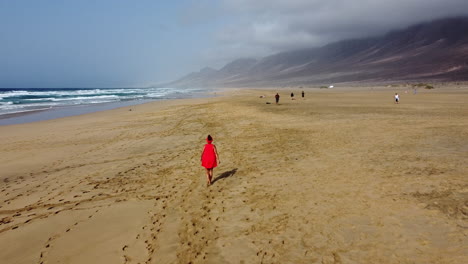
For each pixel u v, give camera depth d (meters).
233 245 4.84
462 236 4.42
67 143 14.90
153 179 8.78
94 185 8.48
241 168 9.15
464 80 122.94
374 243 4.48
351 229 4.95
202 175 8.84
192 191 7.55
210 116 23.61
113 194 7.71
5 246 5.36
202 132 16.44
